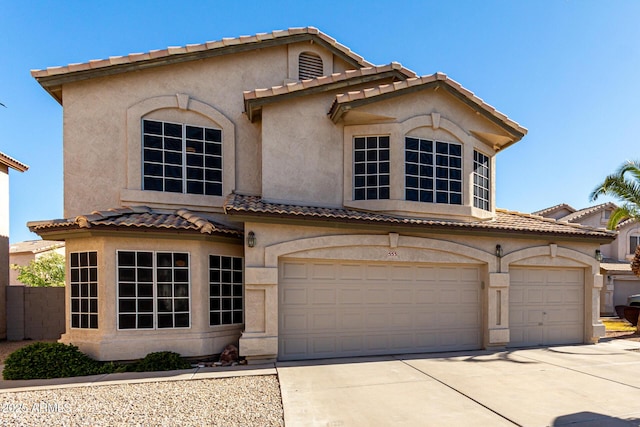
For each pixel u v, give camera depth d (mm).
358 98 10805
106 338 9141
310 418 6086
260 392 7367
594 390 7531
